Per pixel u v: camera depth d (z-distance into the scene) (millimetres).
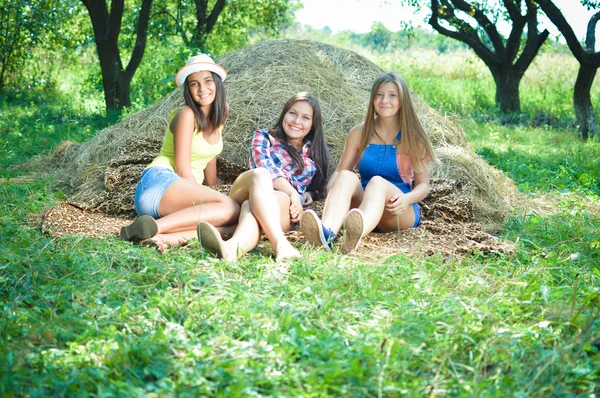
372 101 4695
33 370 2484
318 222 4094
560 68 21969
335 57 7301
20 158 7980
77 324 2900
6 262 3643
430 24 16641
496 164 8312
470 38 16391
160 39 17656
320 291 3361
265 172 4293
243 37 20078
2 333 2762
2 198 5496
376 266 3861
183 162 4656
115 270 3676
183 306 3096
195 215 4281
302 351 2635
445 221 5191
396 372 2521
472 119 13719
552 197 6570
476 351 2762
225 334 2809
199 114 4730
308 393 2348
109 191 5398
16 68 17453
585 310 3240
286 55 7066
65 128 11086
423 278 3600
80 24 18062
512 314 3139
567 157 9312
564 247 4562
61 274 3582
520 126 13648
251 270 3746
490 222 5598
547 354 2689
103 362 2549
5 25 16438
